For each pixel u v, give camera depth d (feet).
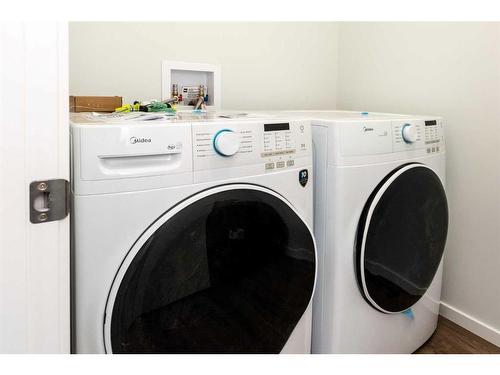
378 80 6.13
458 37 4.88
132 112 3.70
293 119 3.28
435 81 5.23
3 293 1.87
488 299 4.91
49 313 2.04
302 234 3.25
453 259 5.29
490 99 4.60
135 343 2.46
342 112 5.32
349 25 6.63
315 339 3.88
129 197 2.36
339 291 3.61
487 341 4.92
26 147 1.83
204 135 2.64
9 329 1.92
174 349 2.64
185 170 2.56
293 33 6.38
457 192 5.12
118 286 2.37
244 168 2.87
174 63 5.31
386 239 3.76
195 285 2.64
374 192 3.67
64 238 2.03
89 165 2.23
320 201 3.64
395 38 5.76
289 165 3.20
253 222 2.90
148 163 2.44
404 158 3.91
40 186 1.90
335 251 3.55
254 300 3.00
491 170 4.69
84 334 2.40
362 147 3.55
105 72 4.87
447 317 5.43
